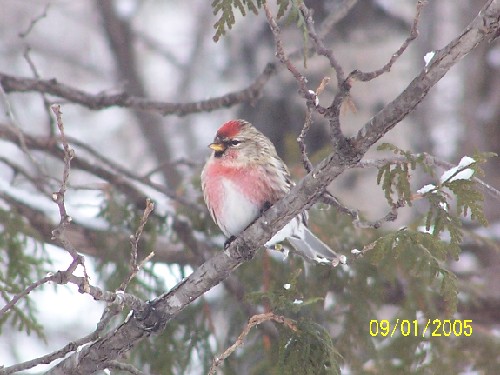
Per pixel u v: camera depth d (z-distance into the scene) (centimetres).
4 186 1054
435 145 1451
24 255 982
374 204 1314
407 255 926
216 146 893
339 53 1317
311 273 987
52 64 2350
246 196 880
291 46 1346
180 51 2339
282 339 712
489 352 969
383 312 1223
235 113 1436
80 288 602
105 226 1067
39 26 2327
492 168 1322
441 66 571
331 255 897
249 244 678
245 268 1005
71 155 581
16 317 938
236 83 1509
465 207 646
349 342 969
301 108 1324
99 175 1117
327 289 984
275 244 892
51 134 1145
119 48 1934
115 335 690
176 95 2214
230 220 888
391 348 960
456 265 1246
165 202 1127
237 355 997
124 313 984
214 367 652
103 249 1055
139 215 1080
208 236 1102
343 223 1030
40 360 652
